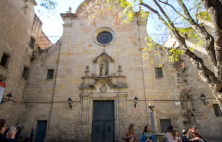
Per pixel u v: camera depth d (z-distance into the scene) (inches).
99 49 706.8
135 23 748.0
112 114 615.5
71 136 578.2
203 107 581.0
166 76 657.0
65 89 642.8
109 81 637.9
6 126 550.9
